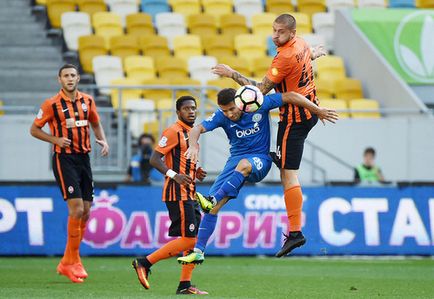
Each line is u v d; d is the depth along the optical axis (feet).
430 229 182.91
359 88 240.73
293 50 101.35
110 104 226.58
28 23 251.60
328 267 157.48
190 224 113.60
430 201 183.21
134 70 238.48
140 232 176.04
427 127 207.31
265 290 117.60
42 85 237.45
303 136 104.12
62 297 103.65
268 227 179.11
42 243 173.47
